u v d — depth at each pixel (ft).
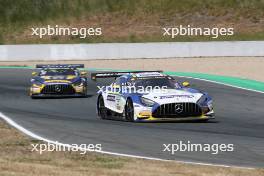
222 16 467.93
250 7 478.59
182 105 140.36
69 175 78.74
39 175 78.48
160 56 360.07
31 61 366.02
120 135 124.47
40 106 189.88
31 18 480.23
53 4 492.13
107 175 79.10
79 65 222.69
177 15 472.44
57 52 366.22
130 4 491.31
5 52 367.25
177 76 271.69
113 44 362.12
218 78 258.37
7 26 471.62
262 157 99.14
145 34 450.30
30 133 127.54
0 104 196.34
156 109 140.26
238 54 359.25
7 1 497.05
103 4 492.95
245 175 81.00
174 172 82.69
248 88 223.10
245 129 133.18
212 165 89.61
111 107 156.35
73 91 210.79
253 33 442.91
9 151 102.01
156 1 490.49
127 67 324.39
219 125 139.54
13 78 277.03
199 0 485.15
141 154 102.27
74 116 164.04
